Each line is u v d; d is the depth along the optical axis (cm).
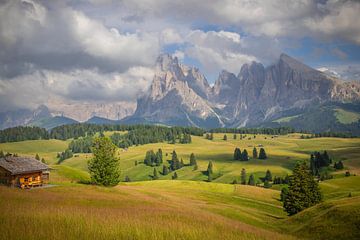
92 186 8531
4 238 2222
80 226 2839
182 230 3316
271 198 12988
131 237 2723
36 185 8256
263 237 3784
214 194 11425
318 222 5603
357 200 6406
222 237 3262
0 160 8306
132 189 9450
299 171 8869
